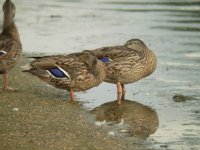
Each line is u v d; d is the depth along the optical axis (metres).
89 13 32.72
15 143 12.14
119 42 25.02
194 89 17.66
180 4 35.56
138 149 12.36
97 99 16.64
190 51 23.06
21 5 36.03
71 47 23.83
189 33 26.81
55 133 12.99
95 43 24.80
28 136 12.65
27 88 17.19
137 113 15.23
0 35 16.91
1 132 12.82
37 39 25.41
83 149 12.08
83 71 15.88
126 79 17.00
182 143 12.86
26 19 30.80
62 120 14.12
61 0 38.44
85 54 16.05
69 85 16.00
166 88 17.83
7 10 17.12
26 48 23.38
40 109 14.95
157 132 13.66
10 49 16.50
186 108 15.76
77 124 13.89
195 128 14.01
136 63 16.95
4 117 13.99
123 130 13.72
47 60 16.06
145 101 16.48
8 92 16.58
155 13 32.38
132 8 34.19
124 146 12.51
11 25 17.06
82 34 26.77
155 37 25.95
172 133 13.60
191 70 20.03
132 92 17.47
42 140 12.45
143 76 17.34
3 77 18.42
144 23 29.44
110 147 12.37
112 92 17.53
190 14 31.94
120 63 16.88
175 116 15.03
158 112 15.40
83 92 17.41
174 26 28.52
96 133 13.30
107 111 15.32
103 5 35.56
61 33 26.97
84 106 15.77
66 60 15.99
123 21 30.03
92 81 16.02
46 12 33.16
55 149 11.95
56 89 17.36
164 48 23.67
